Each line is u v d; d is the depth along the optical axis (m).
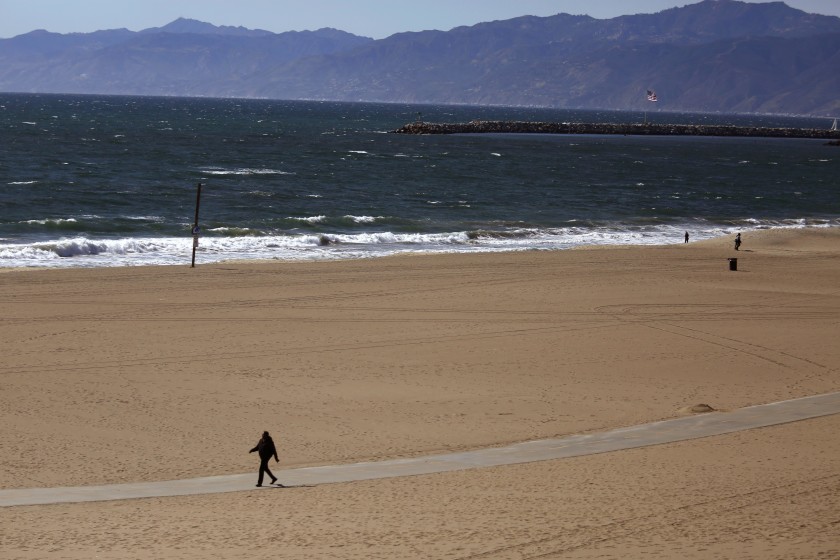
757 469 34.25
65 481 33.94
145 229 105.06
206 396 45.56
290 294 71.06
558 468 35.06
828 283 83.88
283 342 56.59
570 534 26.88
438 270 83.88
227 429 40.88
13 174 152.62
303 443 39.22
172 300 67.44
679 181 197.88
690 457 36.28
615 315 66.81
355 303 68.62
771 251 104.31
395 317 64.38
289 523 28.39
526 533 27.03
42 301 65.44
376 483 33.38
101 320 60.56
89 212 115.69
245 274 78.94
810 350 57.66
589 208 144.75
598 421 42.94
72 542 26.52
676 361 54.56
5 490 32.62
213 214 119.88
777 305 71.88
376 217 121.44
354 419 42.69
